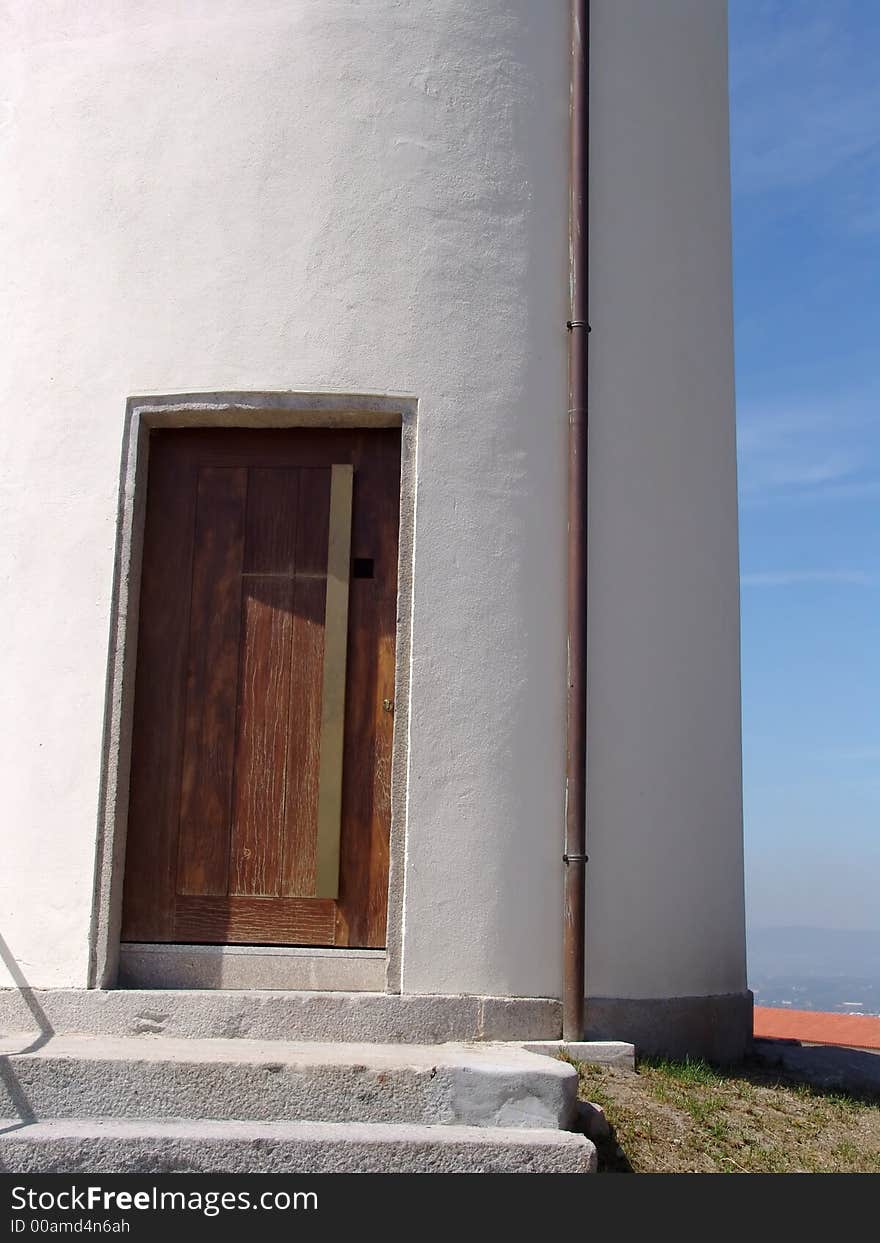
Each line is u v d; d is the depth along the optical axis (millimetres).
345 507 5512
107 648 5262
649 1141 4402
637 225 6031
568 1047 4992
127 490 5379
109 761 5199
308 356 5395
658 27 6312
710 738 5984
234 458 5586
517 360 5527
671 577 5887
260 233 5484
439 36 5684
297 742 5355
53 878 5133
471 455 5395
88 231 5582
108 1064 4121
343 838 5293
